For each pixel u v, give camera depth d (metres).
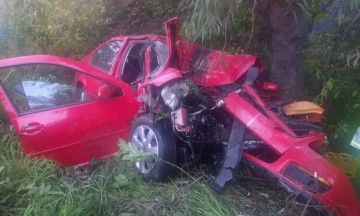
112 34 7.55
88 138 4.48
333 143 4.99
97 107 4.53
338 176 3.49
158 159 4.07
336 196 3.40
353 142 3.58
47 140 4.25
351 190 3.51
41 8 6.52
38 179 3.98
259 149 4.01
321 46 5.00
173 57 4.65
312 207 3.48
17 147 4.73
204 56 4.82
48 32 6.94
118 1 7.64
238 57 4.59
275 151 3.75
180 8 6.14
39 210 3.48
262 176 4.05
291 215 3.55
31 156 4.27
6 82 4.19
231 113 4.00
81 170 4.47
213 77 4.51
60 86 4.56
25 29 6.71
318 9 4.91
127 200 3.78
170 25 4.47
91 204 3.57
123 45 5.52
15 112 4.16
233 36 5.48
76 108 4.44
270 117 3.87
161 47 5.06
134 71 5.54
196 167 4.31
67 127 4.34
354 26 4.44
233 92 4.17
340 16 4.06
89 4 7.35
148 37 5.38
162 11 7.39
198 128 4.16
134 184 4.11
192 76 4.64
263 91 4.57
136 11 7.64
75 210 3.39
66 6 7.05
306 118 4.22
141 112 4.61
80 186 3.98
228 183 3.88
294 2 4.62
